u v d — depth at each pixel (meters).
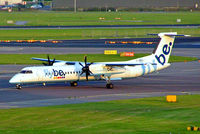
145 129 115.06
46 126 120.81
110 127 118.25
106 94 185.00
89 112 141.88
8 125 122.56
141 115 135.88
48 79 196.00
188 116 133.50
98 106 154.12
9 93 185.00
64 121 127.62
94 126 119.88
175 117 132.12
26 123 125.12
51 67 199.38
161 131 112.62
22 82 191.88
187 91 195.12
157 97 177.00
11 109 148.00
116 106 154.00
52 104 158.88
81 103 161.12
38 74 193.62
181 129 114.88
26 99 170.12
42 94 182.88
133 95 182.75
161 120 127.31
